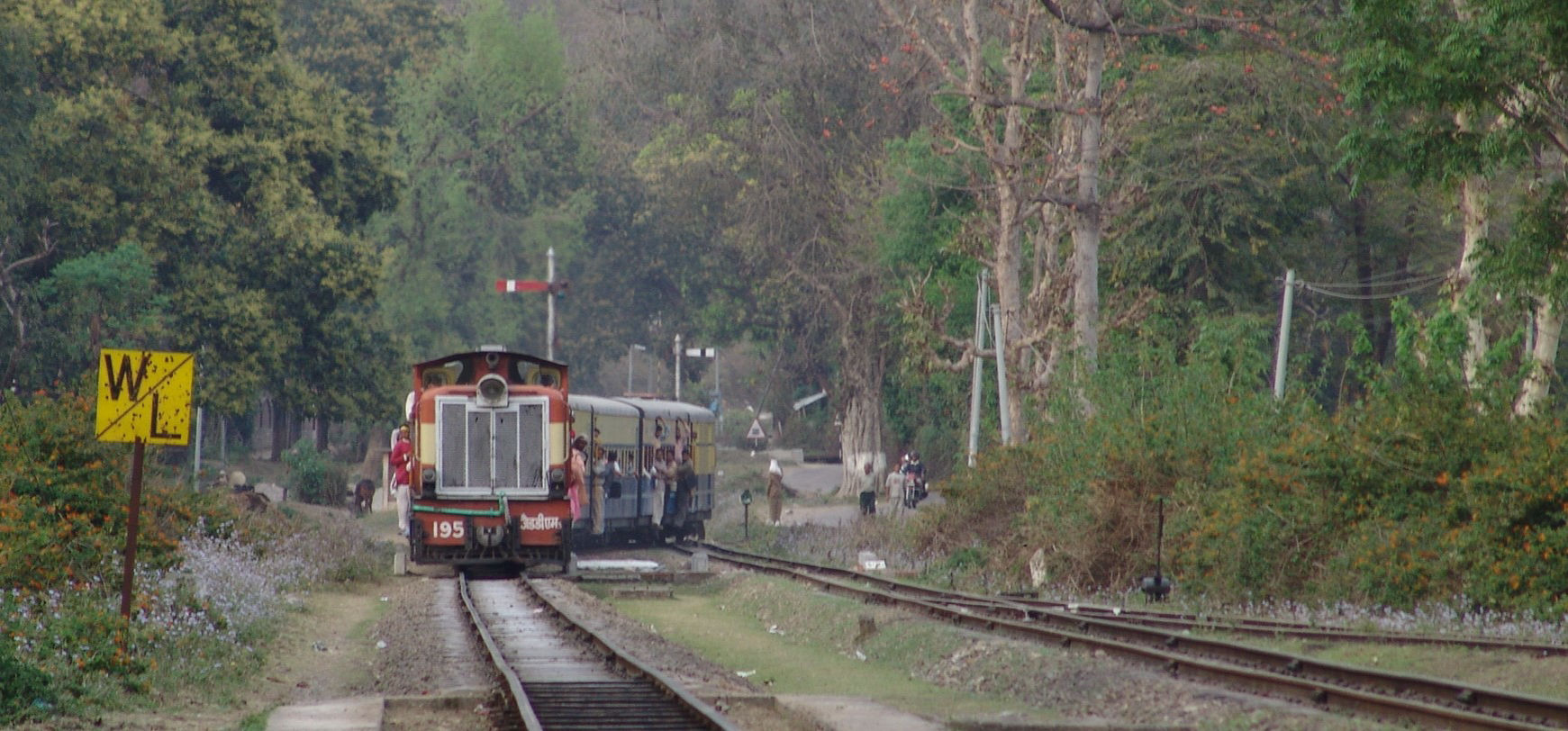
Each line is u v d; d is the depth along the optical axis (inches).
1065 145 2743.6
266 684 1167.0
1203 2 3208.7
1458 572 1572.3
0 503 1371.8
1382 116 1824.6
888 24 3147.1
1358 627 1406.3
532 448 2226.9
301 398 4402.1
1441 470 1691.7
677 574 2252.7
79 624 1089.4
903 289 4074.8
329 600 1899.6
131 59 3924.7
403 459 2336.4
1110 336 2790.4
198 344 3978.8
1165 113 3228.3
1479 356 2188.7
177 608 1346.0
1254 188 3203.7
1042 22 2878.9
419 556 2222.0
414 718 995.3
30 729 867.4
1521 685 1046.4
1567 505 1505.9
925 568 2390.5
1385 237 3636.8
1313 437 1818.4
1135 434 2090.3
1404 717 897.5
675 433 3174.2
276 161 4165.8
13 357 3506.4
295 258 4121.6
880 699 1134.4
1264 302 3447.3
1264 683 1022.4
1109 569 2046.0
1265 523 1780.3
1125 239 3262.8
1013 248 2819.9
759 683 1249.4
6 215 3299.7
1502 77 1713.8
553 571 2322.8
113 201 3740.2
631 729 929.5
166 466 2010.3
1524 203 1839.3
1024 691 1139.9
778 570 2393.0
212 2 4200.3
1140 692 1039.0
